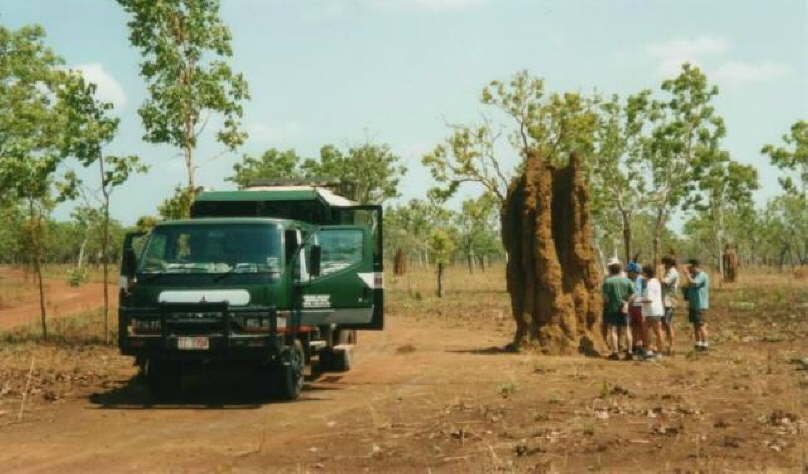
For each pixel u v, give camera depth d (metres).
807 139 49.09
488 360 19.05
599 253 64.06
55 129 22.52
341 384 15.59
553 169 21.41
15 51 26.36
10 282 62.56
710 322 30.19
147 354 12.89
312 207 16.64
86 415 12.24
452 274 88.00
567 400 13.04
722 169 55.88
